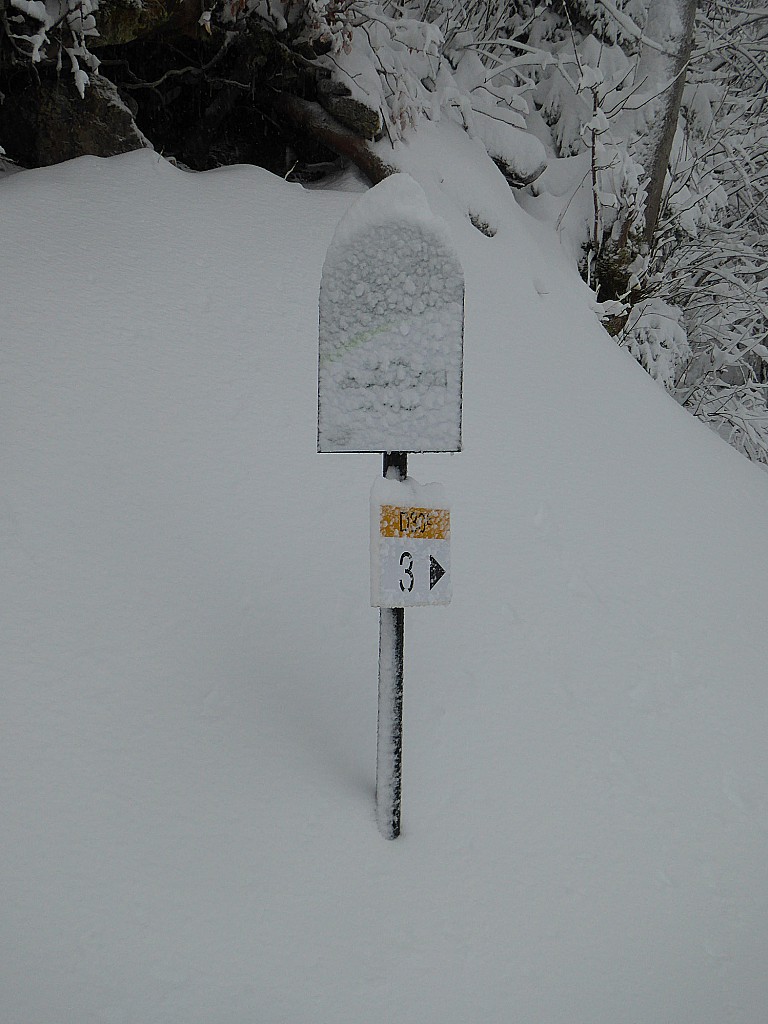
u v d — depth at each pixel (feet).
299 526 9.23
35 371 9.65
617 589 10.07
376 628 8.48
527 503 10.84
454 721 7.89
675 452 13.66
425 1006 5.66
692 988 6.16
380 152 15.80
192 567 8.42
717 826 7.58
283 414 10.48
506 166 18.90
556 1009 5.81
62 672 7.17
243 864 6.32
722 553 11.62
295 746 7.28
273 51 15.46
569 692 8.52
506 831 7.04
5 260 10.91
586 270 19.83
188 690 7.40
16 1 12.34
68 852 6.10
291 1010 5.50
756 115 26.55
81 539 8.24
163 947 5.70
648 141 20.24
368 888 6.36
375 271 6.38
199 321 11.25
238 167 14.66
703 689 9.08
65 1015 5.22
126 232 12.13
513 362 13.44
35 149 14.35
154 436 9.53
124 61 15.37
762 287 23.70
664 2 19.77
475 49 19.69
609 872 6.91
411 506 6.43
